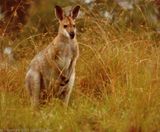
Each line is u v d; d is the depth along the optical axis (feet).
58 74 73.56
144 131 59.52
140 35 85.20
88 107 67.46
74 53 74.23
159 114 62.69
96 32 84.12
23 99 72.54
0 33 88.53
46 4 104.88
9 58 83.30
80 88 75.66
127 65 75.66
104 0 100.42
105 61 77.30
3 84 75.41
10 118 61.00
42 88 74.08
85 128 61.05
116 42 81.71
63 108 67.92
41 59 73.67
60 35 73.82
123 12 95.50
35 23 102.78
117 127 60.59
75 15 75.61
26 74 74.59
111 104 66.28
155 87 66.08
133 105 63.67
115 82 73.20
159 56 76.95
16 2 106.32
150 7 101.76
